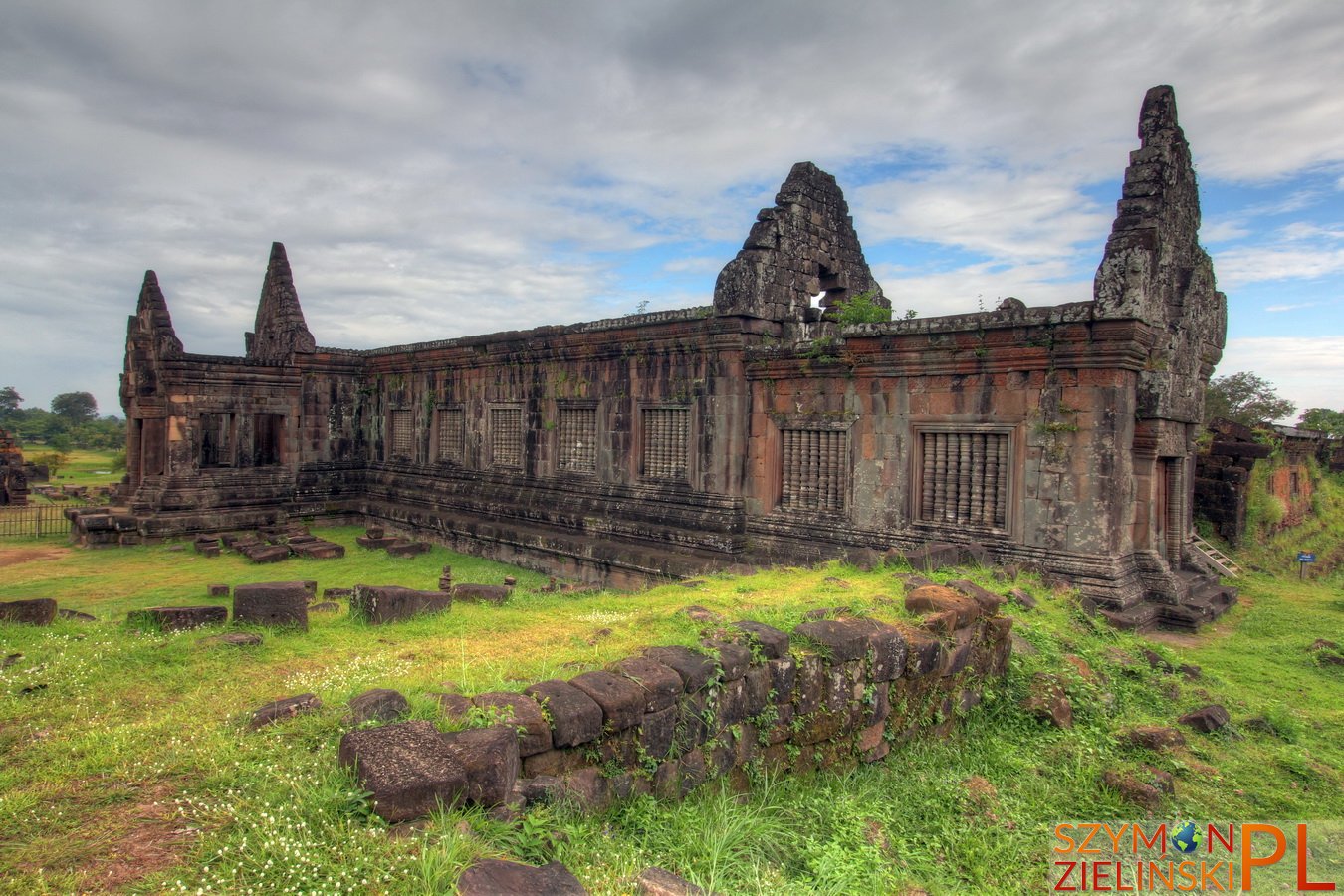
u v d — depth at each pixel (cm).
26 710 505
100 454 6756
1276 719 720
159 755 429
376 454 2436
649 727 497
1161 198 1005
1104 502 1005
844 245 1614
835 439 1305
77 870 320
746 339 1410
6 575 1545
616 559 1501
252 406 2223
